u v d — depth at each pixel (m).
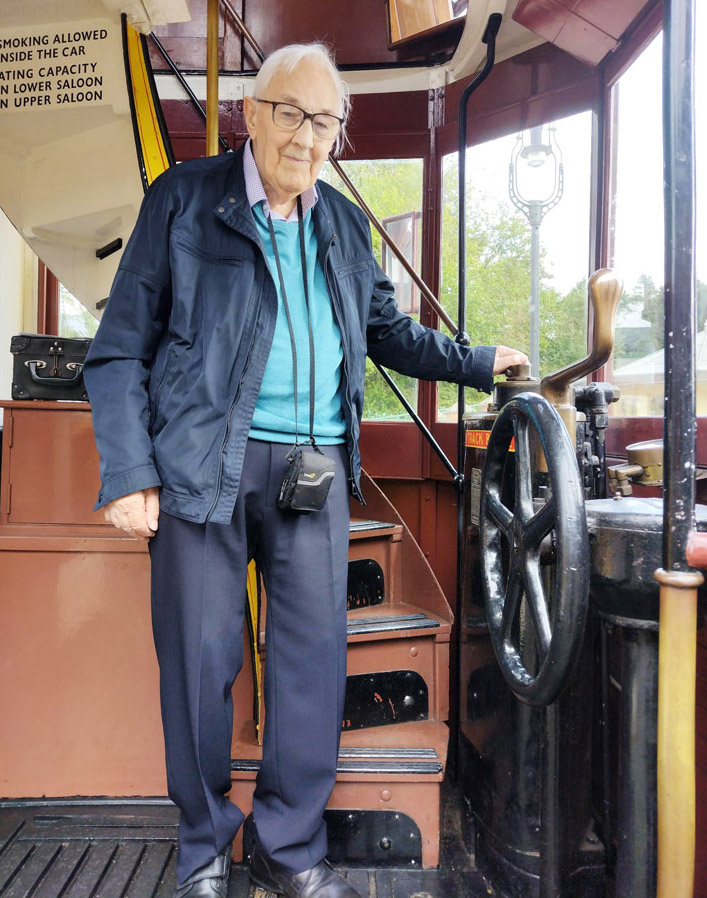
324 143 1.31
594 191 2.19
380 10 2.77
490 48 2.09
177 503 1.25
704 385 1.45
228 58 2.91
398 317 1.62
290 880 1.39
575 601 0.84
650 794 0.93
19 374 1.87
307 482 1.30
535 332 2.44
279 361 1.34
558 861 1.12
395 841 1.60
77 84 2.18
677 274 0.76
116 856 1.58
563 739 1.20
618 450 1.94
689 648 0.76
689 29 0.75
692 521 0.76
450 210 2.72
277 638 1.43
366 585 2.10
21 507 1.86
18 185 2.39
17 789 1.81
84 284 2.54
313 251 1.39
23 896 1.44
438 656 1.85
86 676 1.82
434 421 2.78
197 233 1.31
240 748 1.66
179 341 1.29
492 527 1.18
